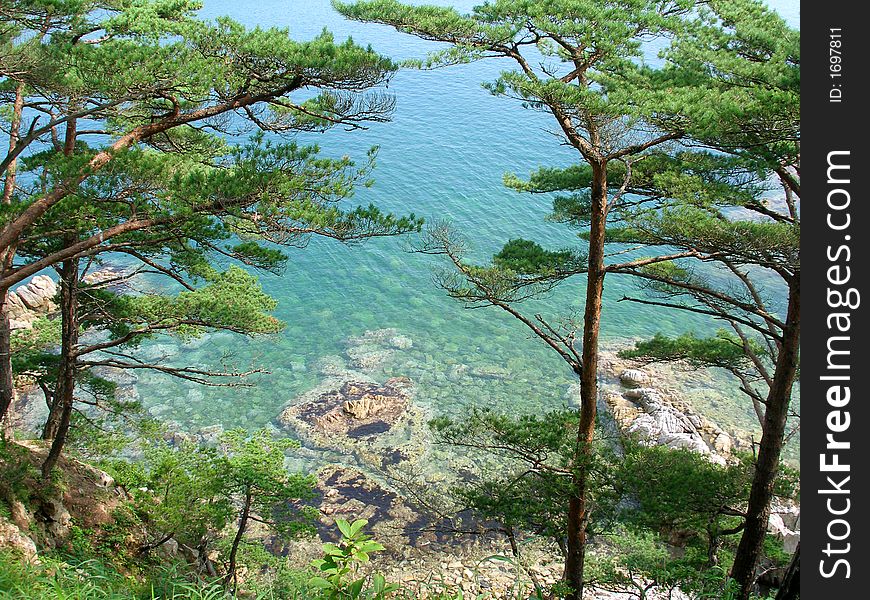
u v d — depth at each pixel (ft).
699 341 53.98
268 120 45.21
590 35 36.99
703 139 37.24
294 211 37.40
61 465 56.75
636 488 45.52
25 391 92.02
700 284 49.11
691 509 45.93
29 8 41.29
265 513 59.67
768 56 40.78
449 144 181.98
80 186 38.68
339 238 39.75
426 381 98.32
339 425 88.07
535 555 68.49
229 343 105.81
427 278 127.13
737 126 35.50
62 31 46.03
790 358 42.86
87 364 52.65
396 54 242.78
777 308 109.60
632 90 37.91
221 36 38.47
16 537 39.01
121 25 46.73
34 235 43.80
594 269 42.37
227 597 23.00
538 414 91.86
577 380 99.76
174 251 54.19
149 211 40.32
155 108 44.75
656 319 114.83
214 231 46.50
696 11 44.32
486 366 102.42
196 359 101.65
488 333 111.14
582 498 43.86
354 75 39.24
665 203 42.04
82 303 57.77
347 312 115.85
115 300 58.08
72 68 39.68
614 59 39.24
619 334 110.93
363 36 259.39
